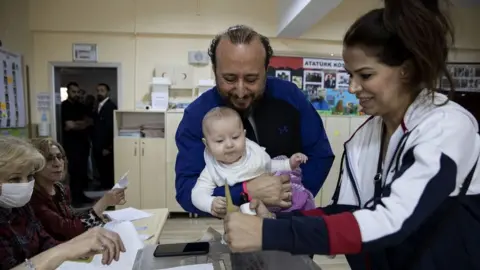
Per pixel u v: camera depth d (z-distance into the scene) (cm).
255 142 121
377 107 72
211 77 458
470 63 466
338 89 474
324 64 470
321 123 128
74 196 462
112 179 464
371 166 88
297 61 465
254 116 119
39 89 445
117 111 416
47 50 441
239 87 99
